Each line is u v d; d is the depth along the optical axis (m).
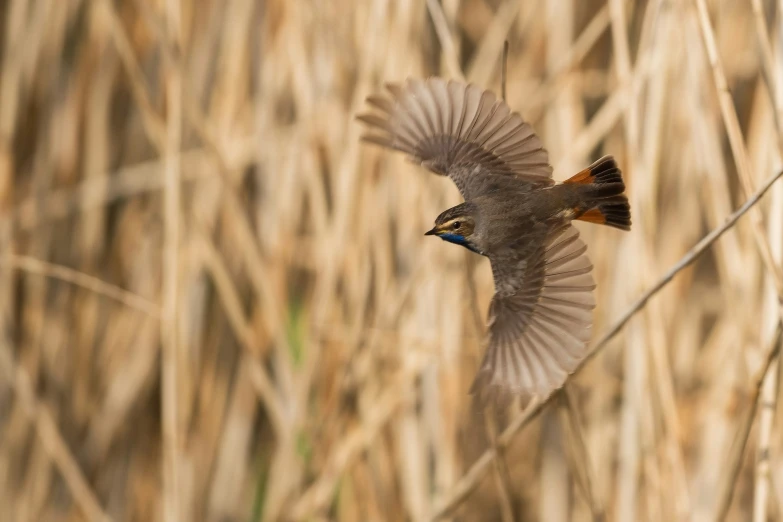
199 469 9.48
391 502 9.35
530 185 8.98
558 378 8.88
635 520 9.28
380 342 9.32
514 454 9.55
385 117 9.02
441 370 9.31
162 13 9.46
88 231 9.51
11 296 9.51
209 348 9.49
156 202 9.52
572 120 9.38
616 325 9.01
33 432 9.52
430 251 9.32
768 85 9.09
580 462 9.10
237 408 9.49
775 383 9.10
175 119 9.29
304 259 9.44
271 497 9.35
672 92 9.34
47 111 9.52
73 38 9.52
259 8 9.45
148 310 9.33
